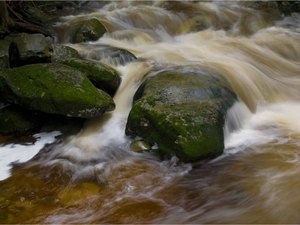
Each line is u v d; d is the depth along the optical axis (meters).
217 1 6.13
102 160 2.70
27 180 2.50
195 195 2.34
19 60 3.25
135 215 2.21
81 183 2.47
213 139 2.60
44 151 2.82
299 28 5.09
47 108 2.89
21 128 3.00
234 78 3.45
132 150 2.74
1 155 2.76
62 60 3.39
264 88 3.53
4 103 3.09
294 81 3.77
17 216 2.20
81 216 2.21
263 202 2.24
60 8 5.98
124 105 3.26
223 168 2.54
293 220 2.11
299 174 2.43
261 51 4.32
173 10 5.61
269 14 5.50
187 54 4.09
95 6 6.35
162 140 2.66
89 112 2.91
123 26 4.95
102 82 3.29
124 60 3.78
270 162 2.57
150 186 2.43
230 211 2.21
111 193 2.38
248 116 3.14
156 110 2.73
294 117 3.15
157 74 3.31
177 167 2.56
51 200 2.32
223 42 4.54
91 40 4.39
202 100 2.85
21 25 4.27
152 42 4.61
